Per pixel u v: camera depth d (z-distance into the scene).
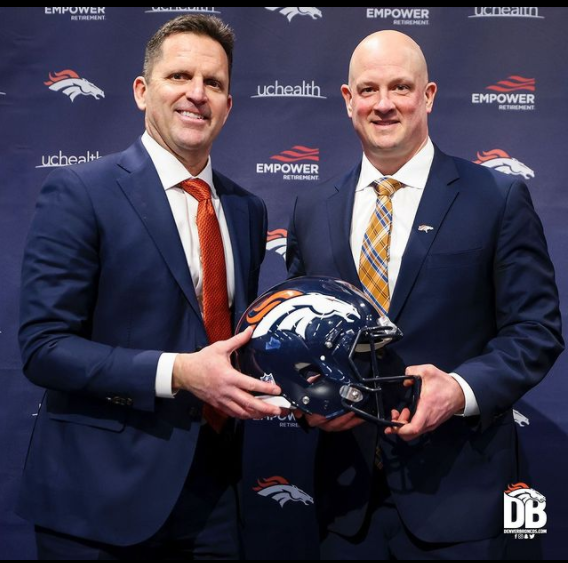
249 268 2.03
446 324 1.85
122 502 1.73
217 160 2.56
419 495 1.80
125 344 1.81
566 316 2.50
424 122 1.98
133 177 1.88
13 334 2.52
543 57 2.53
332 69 2.55
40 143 2.54
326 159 2.56
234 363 1.92
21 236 2.53
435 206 1.91
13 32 2.54
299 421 1.88
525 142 2.53
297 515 2.53
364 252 1.93
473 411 1.75
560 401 2.49
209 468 1.91
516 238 1.88
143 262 1.81
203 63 1.89
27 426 2.52
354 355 1.74
